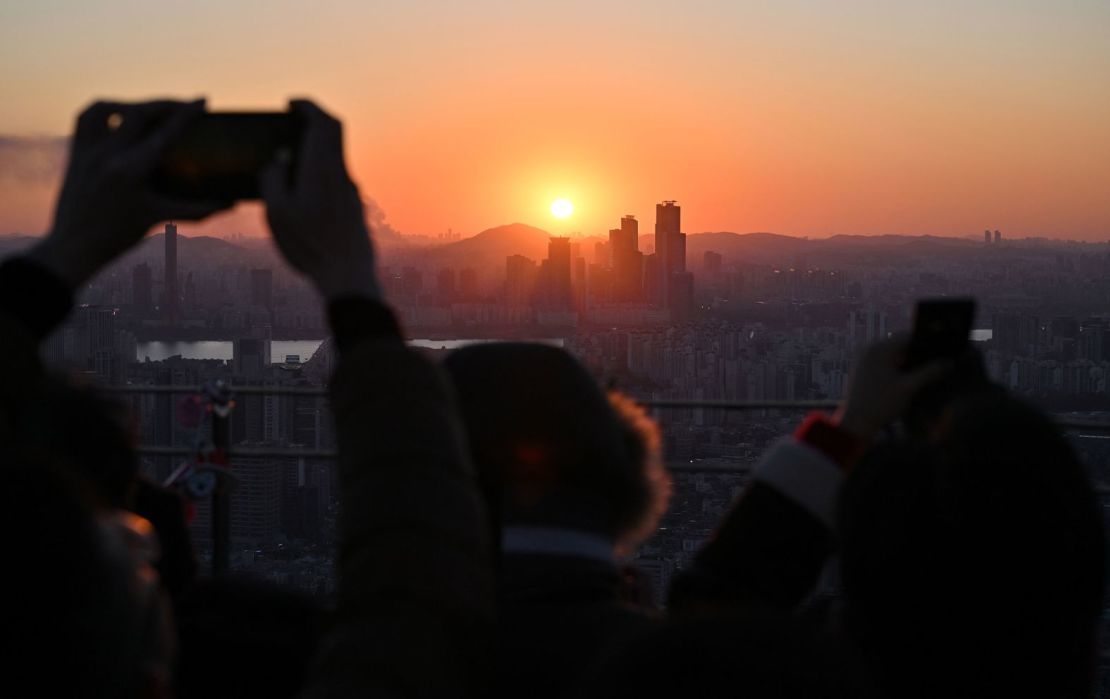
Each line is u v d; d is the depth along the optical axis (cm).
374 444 148
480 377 179
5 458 129
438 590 141
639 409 195
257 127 169
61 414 168
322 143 167
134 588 134
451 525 145
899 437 183
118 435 173
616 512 182
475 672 144
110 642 130
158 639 138
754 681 115
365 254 164
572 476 175
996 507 172
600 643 164
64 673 127
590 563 174
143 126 173
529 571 172
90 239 167
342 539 146
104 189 166
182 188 168
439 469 147
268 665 188
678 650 118
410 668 136
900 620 175
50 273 166
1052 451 176
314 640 189
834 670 118
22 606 126
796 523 179
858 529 176
